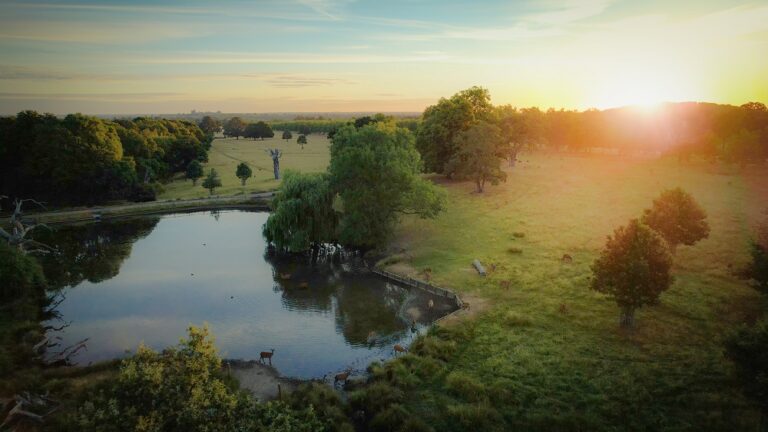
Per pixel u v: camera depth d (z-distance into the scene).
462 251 51.47
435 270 46.53
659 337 30.48
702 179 83.81
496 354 29.86
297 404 25.66
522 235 54.72
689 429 22.06
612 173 95.06
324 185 55.50
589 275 41.88
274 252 56.72
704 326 31.52
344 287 45.25
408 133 67.00
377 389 26.41
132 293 44.03
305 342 34.31
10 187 76.94
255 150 164.62
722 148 106.00
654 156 123.88
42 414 24.27
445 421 23.97
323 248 58.06
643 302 30.62
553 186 83.31
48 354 32.72
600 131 127.38
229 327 36.97
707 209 61.12
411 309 39.31
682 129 124.50
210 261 53.44
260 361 31.62
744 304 34.34
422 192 53.53
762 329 21.03
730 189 73.75
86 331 36.38
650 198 69.81
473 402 25.28
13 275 39.84
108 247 59.12
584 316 34.22
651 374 26.50
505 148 90.75
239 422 18.98
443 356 30.00
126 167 83.38
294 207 53.69
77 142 77.94
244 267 51.41
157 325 37.41
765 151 95.12
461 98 93.81
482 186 81.75
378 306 40.66
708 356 27.84
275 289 44.88
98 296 43.31
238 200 81.44
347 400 26.50
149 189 82.38
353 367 30.72
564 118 141.12
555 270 43.69
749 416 22.50
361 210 53.41
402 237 58.53
